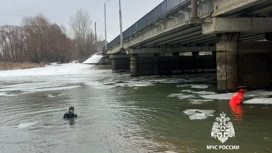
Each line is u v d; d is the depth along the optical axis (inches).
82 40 5064.0
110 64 3774.6
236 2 757.9
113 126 574.9
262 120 567.2
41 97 1099.9
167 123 583.5
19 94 1238.3
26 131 563.8
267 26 896.9
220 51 937.5
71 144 464.4
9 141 498.9
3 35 4741.6
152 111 721.0
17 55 4522.6
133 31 1902.1
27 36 4475.9
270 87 962.1
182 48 2180.1
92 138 493.0
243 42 940.0
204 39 1723.7
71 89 1366.9
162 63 2326.5
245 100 783.1
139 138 483.8
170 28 1236.5
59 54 4591.5
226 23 888.9
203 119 600.7
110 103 881.5
